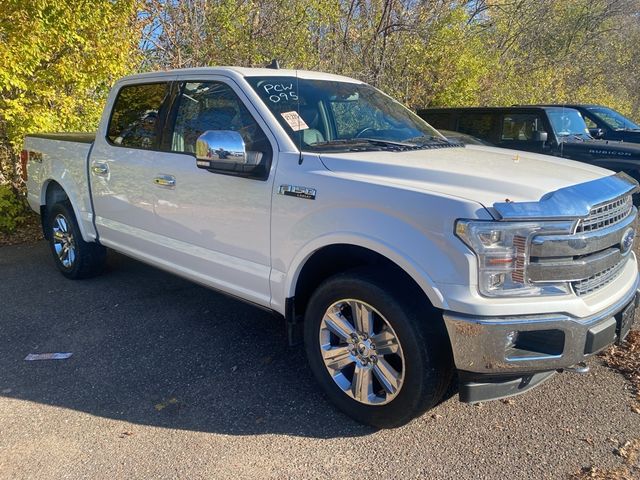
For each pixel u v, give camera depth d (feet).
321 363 10.82
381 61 42.04
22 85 22.09
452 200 8.71
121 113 15.67
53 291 17.57
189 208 12.96
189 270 13.55
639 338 13.52
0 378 12.16
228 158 10.62
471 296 8.57
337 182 10.03
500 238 8.50
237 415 10.76
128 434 10.15
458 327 8.67
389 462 9.36
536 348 8.87
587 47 67.41
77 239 17.75
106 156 15.66
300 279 11.14
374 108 13.89
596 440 9.82
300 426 10.41
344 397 10.49
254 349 13.51
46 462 9.38
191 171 12.76
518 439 9.91
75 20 23.38
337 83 13.96
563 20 63.82
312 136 11.66
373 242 9.41
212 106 12.79
